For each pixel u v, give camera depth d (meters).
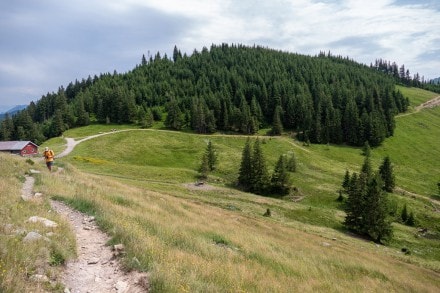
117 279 10.78
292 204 80.00
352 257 34.12
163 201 37.38
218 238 23.66
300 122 172.00
